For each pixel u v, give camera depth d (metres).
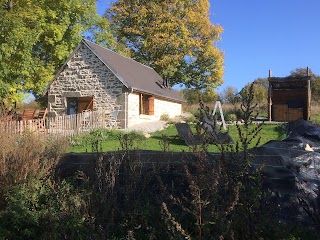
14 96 20.34
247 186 4.18
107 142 15.53
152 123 23.17
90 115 19.88
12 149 5.86
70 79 22.80
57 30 23.20
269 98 24.94
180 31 36.03
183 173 5.11
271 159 5.25
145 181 5.24
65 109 22.84
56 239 4.52
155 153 5.69
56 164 5.98
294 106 25.72
